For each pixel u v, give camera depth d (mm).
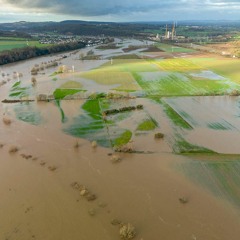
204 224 34906
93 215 36531
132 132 60406
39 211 37312
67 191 41250
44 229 34344
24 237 33219
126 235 33000
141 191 41000
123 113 72250
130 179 43844
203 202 38594
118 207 37906
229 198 39250
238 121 66875
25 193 40906
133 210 37344
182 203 38438
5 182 43500
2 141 57125
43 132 61250
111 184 42719
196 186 41906
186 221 35406
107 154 51406
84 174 45375
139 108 75688
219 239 32781
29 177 44750
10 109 77000
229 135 58844
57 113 73062
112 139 57250
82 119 68562
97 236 33312
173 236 33281
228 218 35750
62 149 53531
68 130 62094
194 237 33062
